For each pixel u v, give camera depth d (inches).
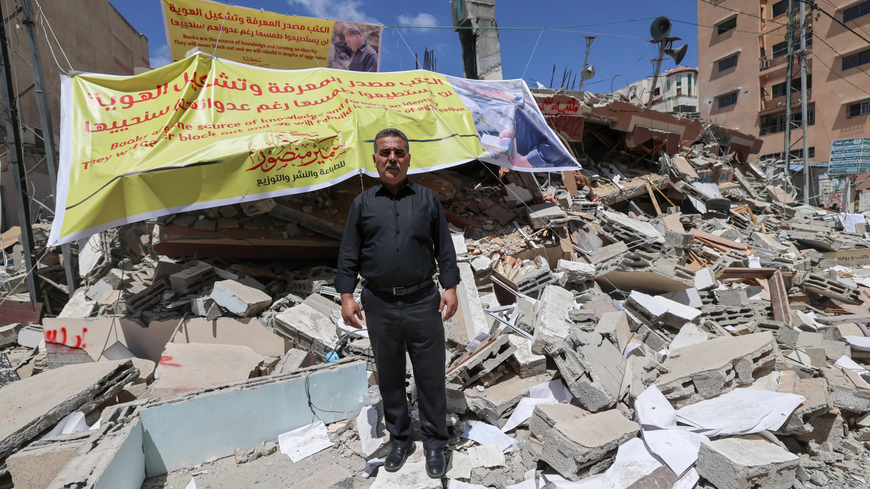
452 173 361.7
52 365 197.2
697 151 575.2
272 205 223.8
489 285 217.9
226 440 116.4
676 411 122.7
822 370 142.6
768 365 135.0
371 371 153.9
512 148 272.4
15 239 386.3
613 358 136.7
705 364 132.7
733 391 127.3
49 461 97.1
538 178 394.6
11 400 122.5
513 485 105.0
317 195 251.9
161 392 135.0
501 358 139.6
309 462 114.0
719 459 98.8
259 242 232.5
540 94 435.8
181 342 191.0
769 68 1090.7
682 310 180.5
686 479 102.1
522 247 268.4
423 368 99.7
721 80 1208.2
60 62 552.4
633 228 293.6
